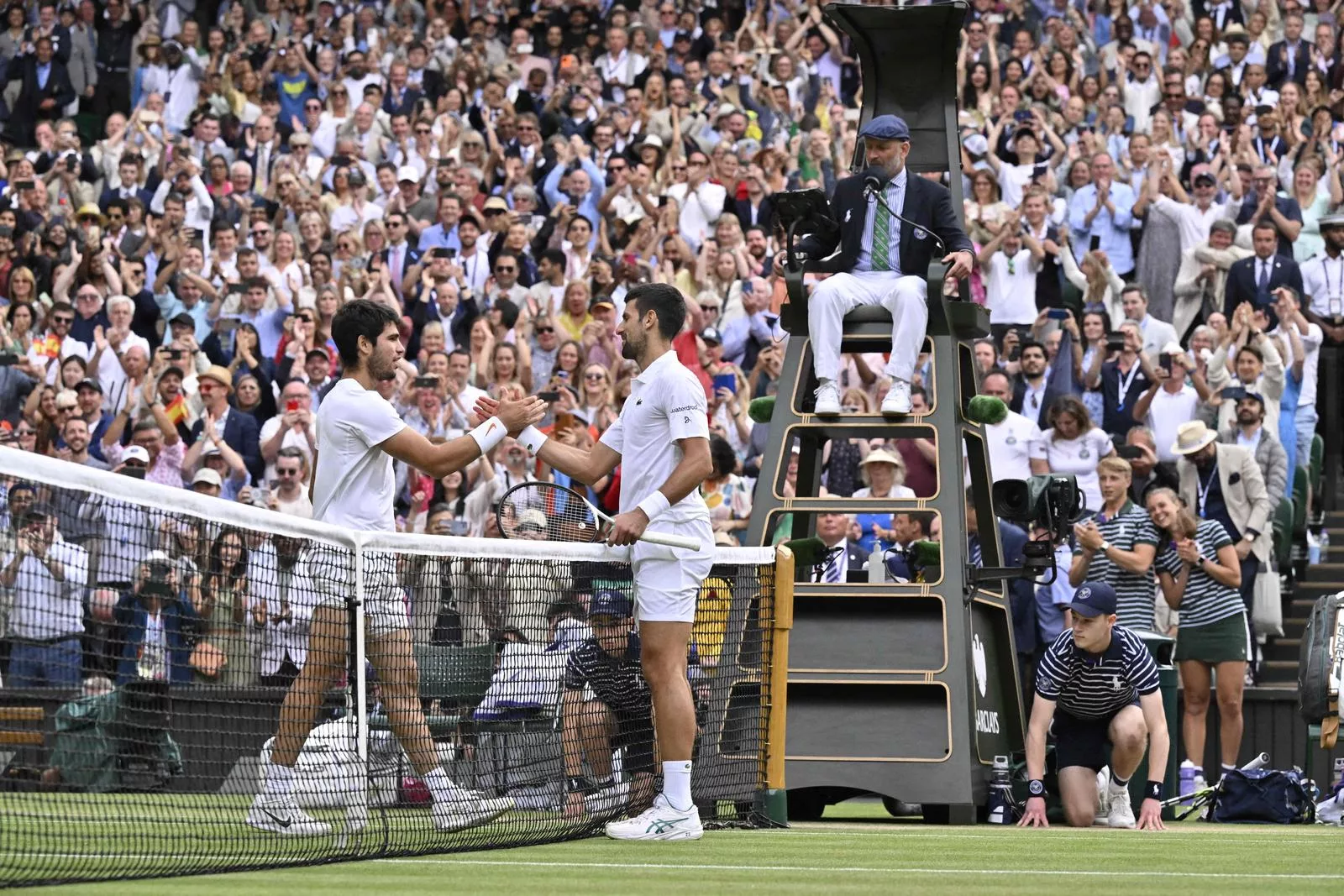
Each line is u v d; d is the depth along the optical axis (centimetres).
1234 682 4494
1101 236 6850
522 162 7619
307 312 6372
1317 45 7850
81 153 7788
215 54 8581
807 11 8312
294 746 2503
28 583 2469
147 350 6288
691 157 7100
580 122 7881
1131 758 3478
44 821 2425
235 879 2012
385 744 2620
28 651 2542
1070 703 3500
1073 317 6475
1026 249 6575
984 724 3716
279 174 7606
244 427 5812
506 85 8119
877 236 3750
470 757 2694
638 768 2872
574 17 8719
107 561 2572
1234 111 7525
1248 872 2288
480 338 6238
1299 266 6581
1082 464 5203
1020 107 7512
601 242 6944
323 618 2517
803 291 3788
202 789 2714
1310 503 6206
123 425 5922
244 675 2672
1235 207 6744
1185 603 4512
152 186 7625
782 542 3875
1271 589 5275
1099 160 6881
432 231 6962
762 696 3114
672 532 2675
